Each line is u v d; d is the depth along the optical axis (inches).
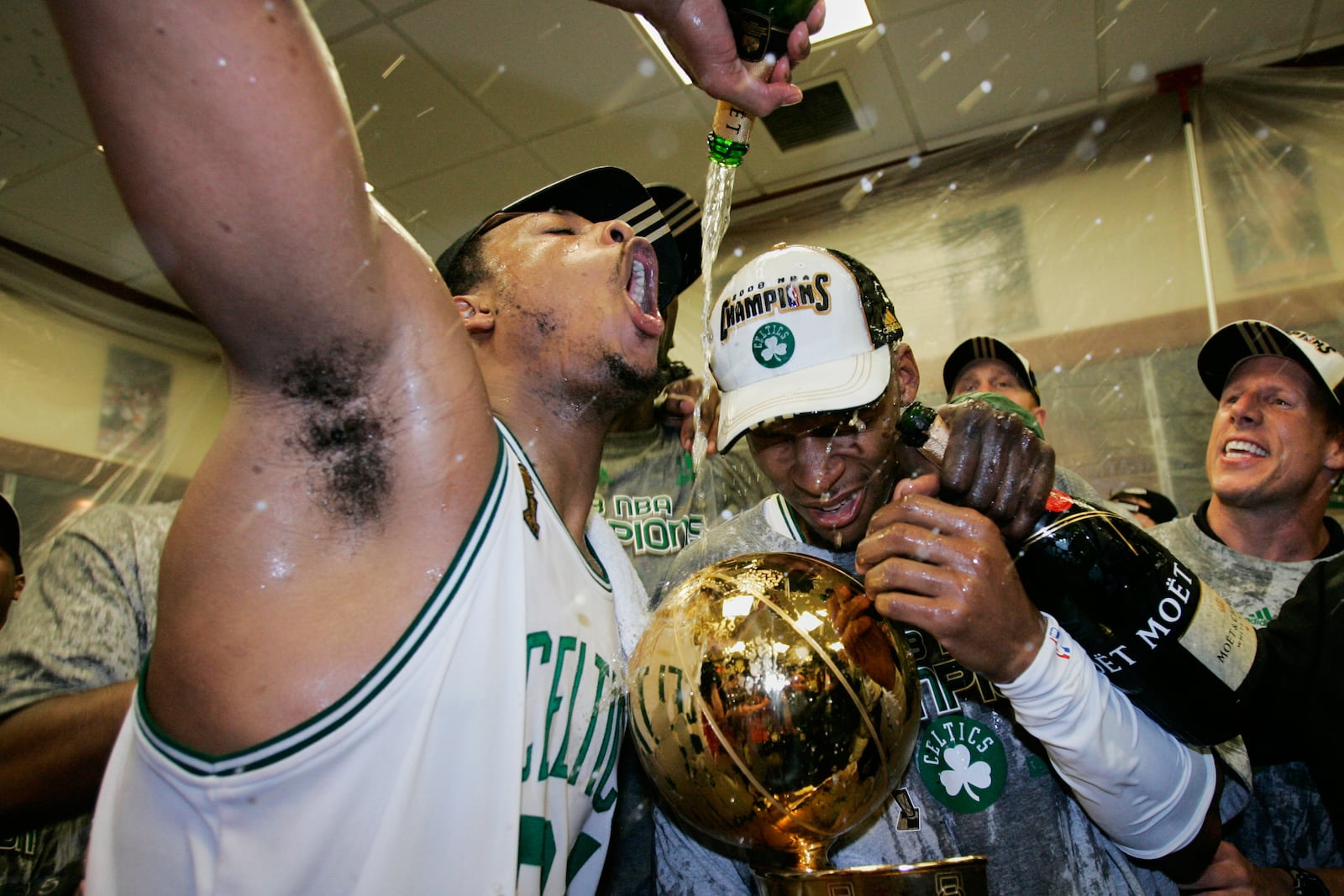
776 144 135.3
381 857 21.3
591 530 35.6
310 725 20.9
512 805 23.5
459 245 35.9
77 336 149.7
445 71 109.9
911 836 34.6
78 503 143.9
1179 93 124.0
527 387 31.6
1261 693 28.6
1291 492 60.9
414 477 22.7
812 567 28.0
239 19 17.5
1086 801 31.6
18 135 116.0
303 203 18.5
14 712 35.0
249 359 21.0
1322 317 111.8
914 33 112.6
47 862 45.4
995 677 28.9
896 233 137.0
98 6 16.7
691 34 24.4
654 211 41.1
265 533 21.5
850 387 36.9
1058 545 28.2
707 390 44.4
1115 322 122.6
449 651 22.4
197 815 21.2
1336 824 39.9
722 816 25.8
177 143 17.4
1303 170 116.6
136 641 39.4
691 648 25.8
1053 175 130.1
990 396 31.4
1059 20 111.6
